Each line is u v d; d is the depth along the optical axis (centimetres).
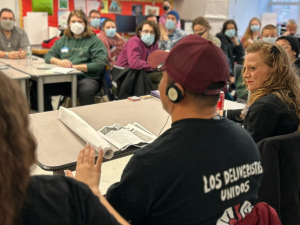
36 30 522
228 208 86
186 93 88
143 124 180
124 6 645
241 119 197
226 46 519
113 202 89
